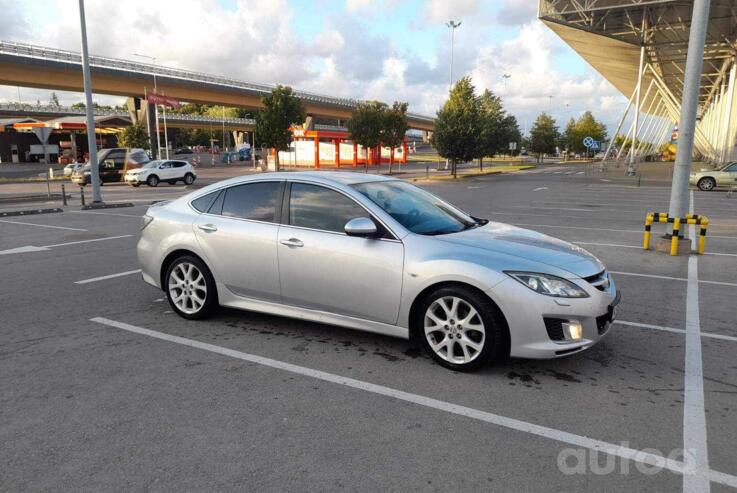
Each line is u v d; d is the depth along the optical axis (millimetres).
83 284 6773
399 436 3104
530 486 2635
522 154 107188
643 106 67812
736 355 4371
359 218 4188
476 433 3139
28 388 3746
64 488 2625
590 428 3201
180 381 3854
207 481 2676
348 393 3660
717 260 8359
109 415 3355
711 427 3213
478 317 3875
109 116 61062
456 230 4492
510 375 3953
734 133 31578
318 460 2857
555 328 3756
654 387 3764
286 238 4594
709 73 41500
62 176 40812
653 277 7199
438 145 34969
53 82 45969
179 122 86312
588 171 40375
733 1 24734
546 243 4363
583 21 28094
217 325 5094
